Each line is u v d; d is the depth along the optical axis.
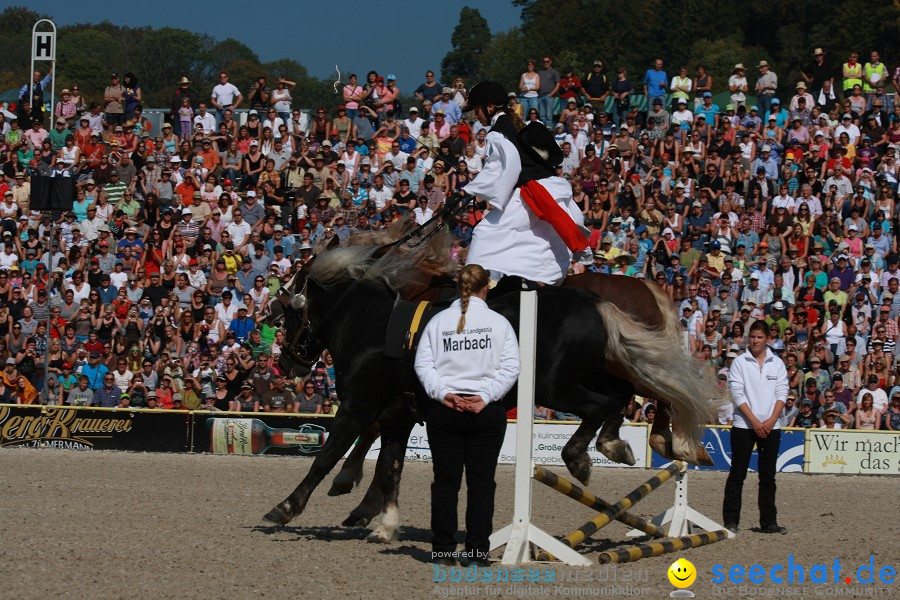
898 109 29.12
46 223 24.17
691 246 23.61
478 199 9.37
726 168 26.22
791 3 65.19
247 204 24.19
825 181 25.92
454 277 9.66
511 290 9.16
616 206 24.88
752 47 66.25
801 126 27.61
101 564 8.09
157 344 20.77
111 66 90.56
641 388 9.05
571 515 12.14
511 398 8.95
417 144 26.39
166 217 23.81
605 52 66.19
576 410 8.80
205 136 27.12
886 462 18.20
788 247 23.69
